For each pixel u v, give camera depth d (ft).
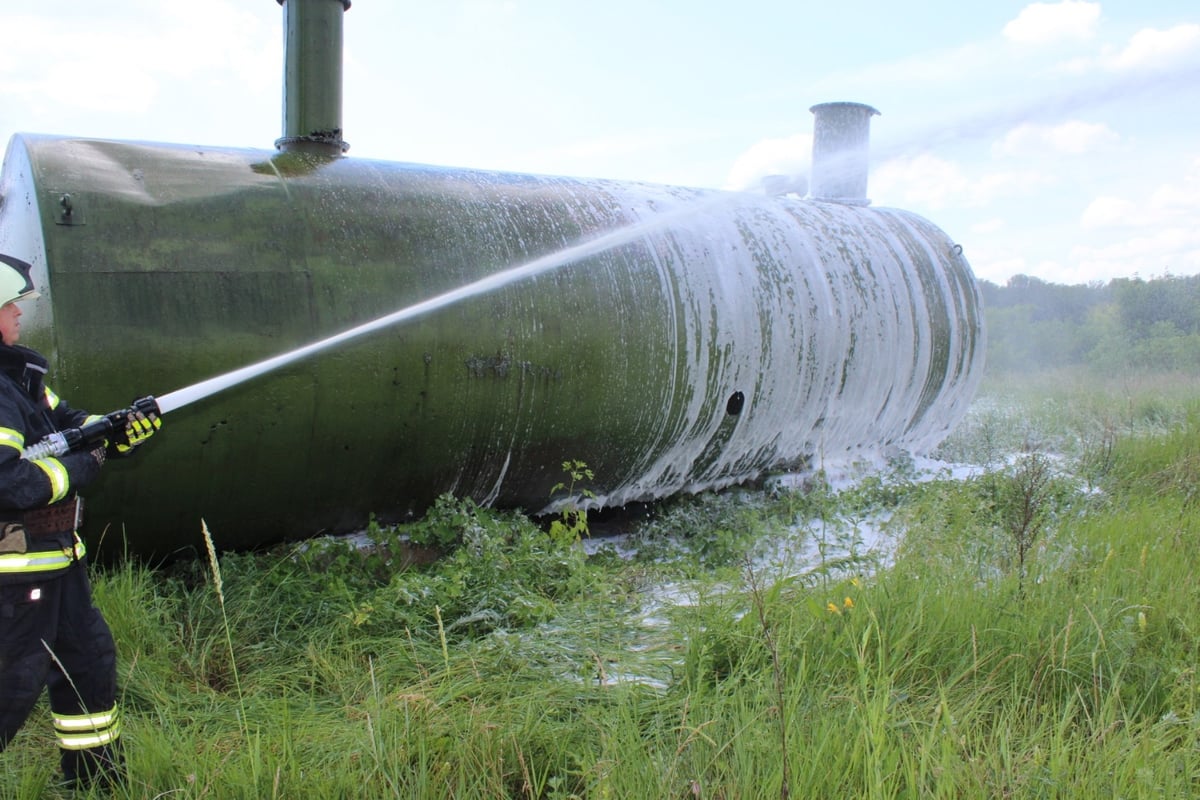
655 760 9.95
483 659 13.17
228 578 15.26
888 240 26.66
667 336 19.57
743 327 21.13
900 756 9.86
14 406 8.93
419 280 16.34
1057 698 11.90
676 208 21.53
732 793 9.11
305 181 16.22
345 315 15.47
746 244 22.02
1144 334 77.66
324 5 18.02
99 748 9.96
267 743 10.26
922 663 12.51
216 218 14.88
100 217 13.89
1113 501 22.65
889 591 14.15
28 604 9.11
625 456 20.07
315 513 16.49
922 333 26.40
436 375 16.38
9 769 10.40
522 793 10.07
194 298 14.26
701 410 20.75
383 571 16.63
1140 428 37.35
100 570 15.06
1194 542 17.76
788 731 10.10
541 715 11.21
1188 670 11.97
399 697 11.26
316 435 15.51
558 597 16.51
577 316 18.11
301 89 18.03
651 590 17.61
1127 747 10.22
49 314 13.35
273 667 13.30
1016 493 20.29
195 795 9.43
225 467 14.94
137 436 10.09
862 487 24.23
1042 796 9.39
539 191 19.40
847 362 24.08
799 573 16.87
